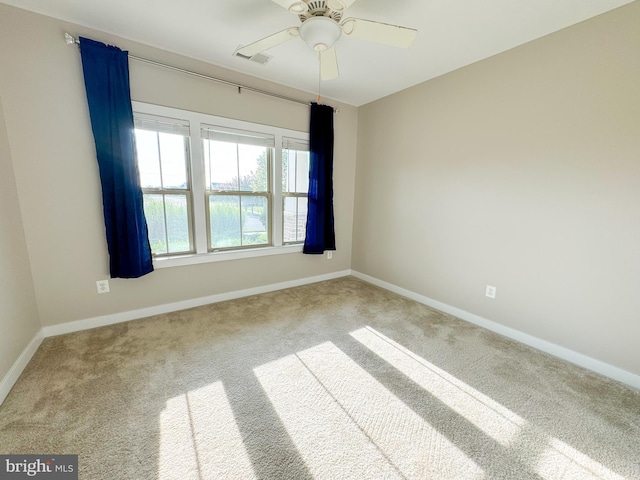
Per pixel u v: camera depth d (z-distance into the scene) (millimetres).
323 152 3434
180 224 2734
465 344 2266
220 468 1195
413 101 3062
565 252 2053
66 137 2098
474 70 2488
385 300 3191
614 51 1751
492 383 1793
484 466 1235
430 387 1741
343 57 2418
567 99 1965
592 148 1881
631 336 1804
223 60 2566
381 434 1391
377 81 2939
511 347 2240
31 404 1510
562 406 1604
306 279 3727
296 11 1373
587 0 1663
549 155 2082
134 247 2316
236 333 2350
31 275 2061
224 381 1746
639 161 1711
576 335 2035
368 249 3834
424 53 2334
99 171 2201
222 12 1889
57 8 1867
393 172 3371
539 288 2207
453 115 2688
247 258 3168
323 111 3365
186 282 2799
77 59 2062
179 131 2551
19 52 1886
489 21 1894
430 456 1277
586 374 1913
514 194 2301
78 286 2277
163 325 2455
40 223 2076
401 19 1888
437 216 2918
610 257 1857
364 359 2021
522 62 2174
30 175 2004
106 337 2227
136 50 2266
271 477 1164
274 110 3068
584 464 1257
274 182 3229
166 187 2604
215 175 2867
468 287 2691
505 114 2305
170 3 1802
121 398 1574
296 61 2547
